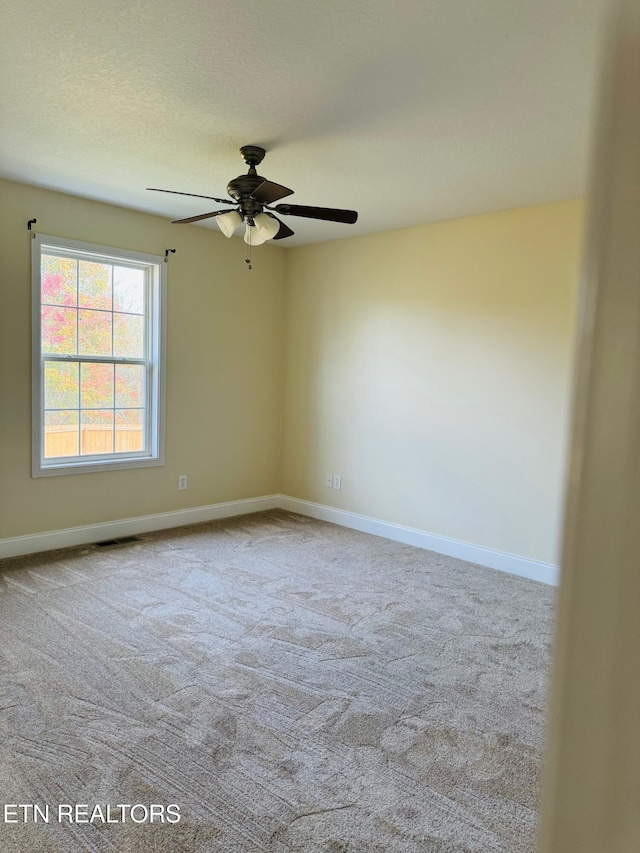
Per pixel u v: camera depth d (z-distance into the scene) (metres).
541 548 3.94
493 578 3.94
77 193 3.96
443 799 1.86
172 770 1.95
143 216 4.42
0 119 2.78
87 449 4.37
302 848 1.65
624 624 0.33
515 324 4.00
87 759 1.99
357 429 5.00
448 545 4.42
